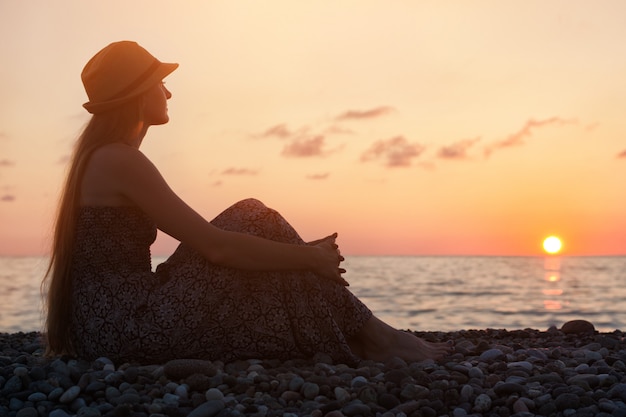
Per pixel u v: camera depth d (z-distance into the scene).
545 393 2.84
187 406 2.67
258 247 3.16
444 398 2.78
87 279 3.21
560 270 62.00
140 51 3.36
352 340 3.52
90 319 3.18
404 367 3.29
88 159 3.23
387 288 34.88
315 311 3.31
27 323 17.39
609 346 4.31
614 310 21.08
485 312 20.64
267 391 2.87
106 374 2.97
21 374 2.97
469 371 3.19
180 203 3.17
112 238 3.19
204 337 3.22
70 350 3.39
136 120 3.34
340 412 2.54
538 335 5.25
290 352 3.33
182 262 3.33
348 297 3.41
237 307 3.25
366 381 2.92
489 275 52.78
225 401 2.65
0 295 30.59
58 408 2.65
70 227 3.23
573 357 3.86
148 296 3.20
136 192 3.14
